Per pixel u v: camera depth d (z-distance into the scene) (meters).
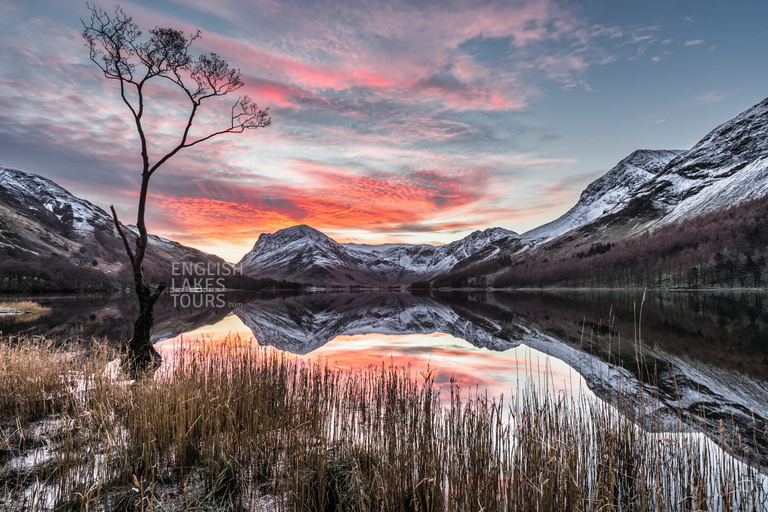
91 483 4.13
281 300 82.31
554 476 4.09
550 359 14.90
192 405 5.65
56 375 7.57
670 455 5.36
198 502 4.10
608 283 124.75
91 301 54.72
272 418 6.17
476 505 4.01
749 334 21.12
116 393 6.58
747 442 6.70
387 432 5.40
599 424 5.70
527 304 56.88
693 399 9.80
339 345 19.27
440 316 39.53
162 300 60.31
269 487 4.69
